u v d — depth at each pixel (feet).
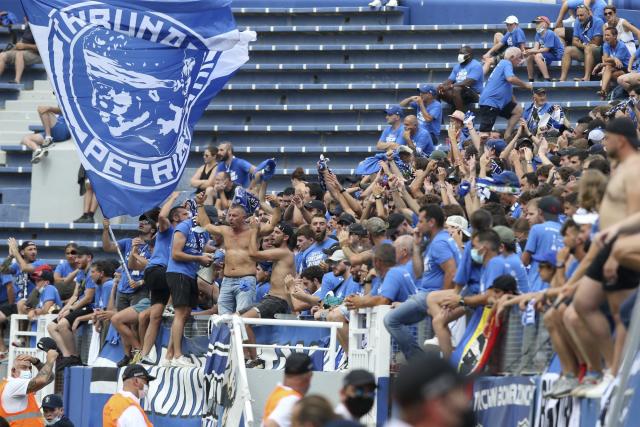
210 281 148.25
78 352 158.92
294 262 135.64
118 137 149.18
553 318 77.15
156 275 142.92
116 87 150.51
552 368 81.46
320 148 218.59
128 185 148.25
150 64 151.94
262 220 156.25
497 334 88.74
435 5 245.24
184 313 139.85
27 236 212.02
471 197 133.39
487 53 218.59
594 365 74.08
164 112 151.53
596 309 72.59
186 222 139.54
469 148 159.84
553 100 210.79
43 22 150.10
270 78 238.07
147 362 144.25
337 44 242.78
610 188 73.31
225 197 169.78
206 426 130.72
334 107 226.58
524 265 95.14
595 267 72.02
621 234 68.33
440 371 41.37
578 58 212.64
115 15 151.74
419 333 101.86
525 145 152.76
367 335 110.52
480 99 194.49
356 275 122.21
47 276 168.25
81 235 210.18
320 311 127.54
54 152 216.33
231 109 230.48
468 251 94.58
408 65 231.91
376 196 145.18
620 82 188.75
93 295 159.94
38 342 150.51
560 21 220.64
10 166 224.33
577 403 74.08
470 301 91.15
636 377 64.75
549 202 96.84
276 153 220.64
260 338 132.87
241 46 155.94
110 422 129.59
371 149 216.33
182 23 153.28
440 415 41.14
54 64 149.69
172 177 150.82
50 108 219.61
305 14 249.14
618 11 236.84
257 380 121.08
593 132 141.28
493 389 88.53
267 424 81.97
